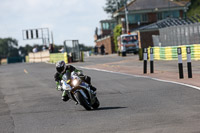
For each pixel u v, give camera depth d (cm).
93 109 4144
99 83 6956
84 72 10056
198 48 10344
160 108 3800
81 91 3991
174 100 4266
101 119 3453
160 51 12494
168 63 10675
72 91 4012
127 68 10288
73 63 16275
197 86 5312
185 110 3556
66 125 3331
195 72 7531
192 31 13575
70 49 17200
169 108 3753
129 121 3234
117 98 4859
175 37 14662
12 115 4216
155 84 6038
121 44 19125
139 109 3850
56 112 4150
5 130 3366
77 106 4462
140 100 4500
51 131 3130
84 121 3438
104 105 4375
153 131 2766
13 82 9200
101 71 9962
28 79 9694
